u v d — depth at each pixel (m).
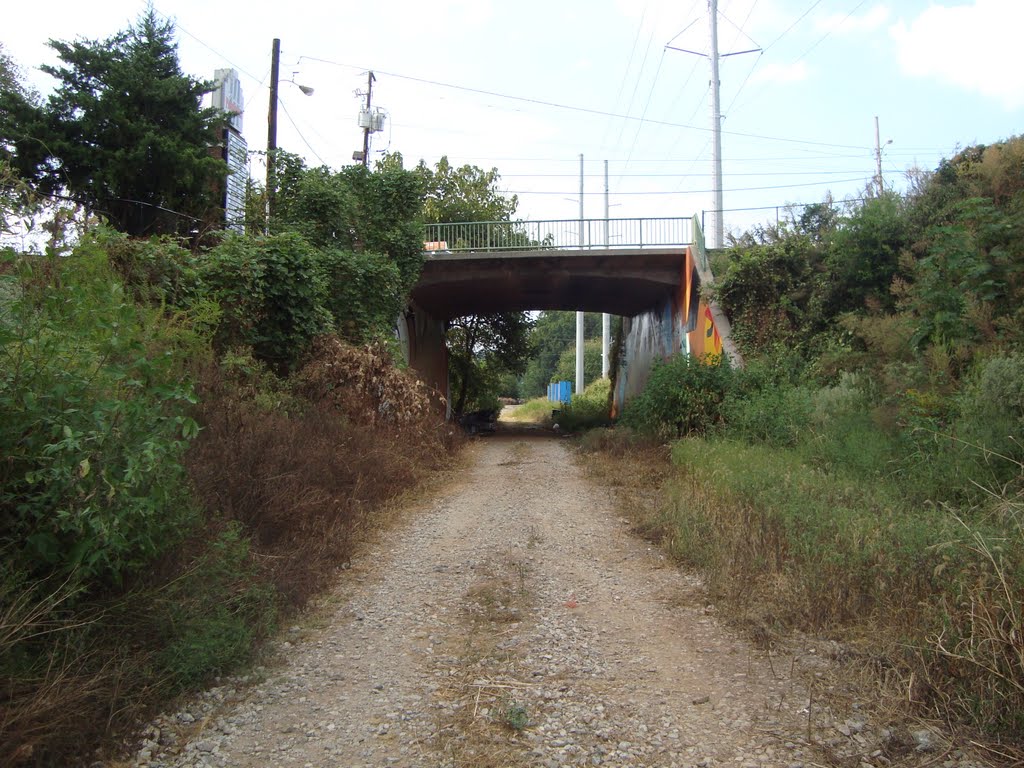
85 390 3.70
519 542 7.83
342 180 17.97
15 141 15.01
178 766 3.31
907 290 12.73
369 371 11.98
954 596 4.08
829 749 3.35
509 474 13.49
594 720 3.73
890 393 10.50
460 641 4.93
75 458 3.40
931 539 5.09
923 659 3.82
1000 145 13.59
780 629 4.82
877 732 3.48
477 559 7.12
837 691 3.93
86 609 3.70
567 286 24.55
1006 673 3.46
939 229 10.54
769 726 3.61
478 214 33.00
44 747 3.10
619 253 21.80
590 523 8.85
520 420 44.44
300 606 5.51
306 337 11.79
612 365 35.31
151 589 4.01
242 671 4.29
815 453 9.85
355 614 5.49
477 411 31.83
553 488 11.67
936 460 7.73
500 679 4.27
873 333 12.72
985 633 3.60
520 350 34.22
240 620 4.51
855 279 16.34
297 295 11.49
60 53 17.22
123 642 3.78
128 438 3.69
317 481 7.79
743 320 17.81
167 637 4.03
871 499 6.84
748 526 6.62
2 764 2.89
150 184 17.08
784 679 4.16
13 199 5.48
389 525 8.62
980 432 7.60
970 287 10.44
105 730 3.38
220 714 3.83
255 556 5.65
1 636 3.11
